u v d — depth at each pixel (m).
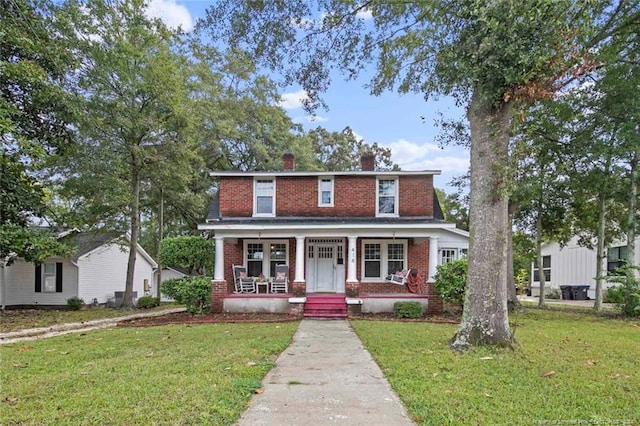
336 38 9.73
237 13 9.03
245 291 15.22
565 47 6.23
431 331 9.53
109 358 6.72
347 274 15.07
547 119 13.90
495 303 7.08
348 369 5.77
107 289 22.91
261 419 3.80
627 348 7.56
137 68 17.20
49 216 15.98
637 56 11.03
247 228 14.04
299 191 16.30
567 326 10.90
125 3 16.59
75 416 3.89
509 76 6.40
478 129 7.35
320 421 3.75
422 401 4.29
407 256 15.99
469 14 6.53
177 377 5.23
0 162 11.64
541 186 14.38
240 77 25.11
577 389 4.85
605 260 23.23
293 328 10.31
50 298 20.33
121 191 17.50
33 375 5.58
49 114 13.79
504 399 4.42
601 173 14.31
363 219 15.62
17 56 12.59
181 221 28.00
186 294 13.83
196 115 21.97
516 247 23.55
